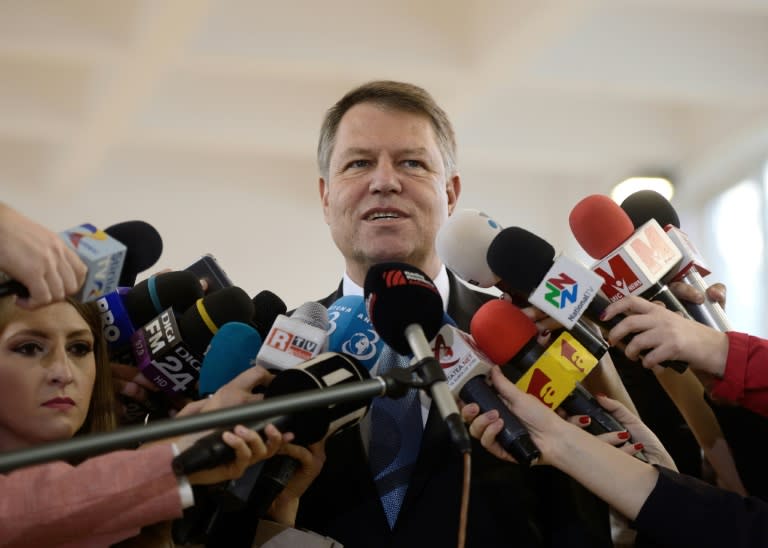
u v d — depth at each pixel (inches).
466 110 365.4
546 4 313.6
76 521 98.2
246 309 123.1
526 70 337.1
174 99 371.9
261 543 115.6
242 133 375.6
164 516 100.1
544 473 124.6
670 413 146.6
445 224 124.6
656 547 115.9
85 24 325.7
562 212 418.6
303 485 118.7
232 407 94.4
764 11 335.9
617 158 397.7
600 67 343.0
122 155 410.6
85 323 116.3
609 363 128.6
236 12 327.0
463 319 139.4
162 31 320.5
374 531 121.0
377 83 145.2
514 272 114.4
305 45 329.7
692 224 398.6
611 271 119.7
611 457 112.5
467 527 120.2
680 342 114.5
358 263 141.1
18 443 111.3
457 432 98.1
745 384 115.6
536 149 386.9
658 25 344.2
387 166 139.4
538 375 114.7
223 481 109.7
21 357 111.3
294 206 424.2
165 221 414.3
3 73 364.5
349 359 114.4
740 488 130.7
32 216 405.1
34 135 373.4
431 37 336.8
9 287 99.0
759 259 372.2
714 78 346.6
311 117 377.7
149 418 127.0
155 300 127.2
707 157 381.1
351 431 125.8
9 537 97.2
